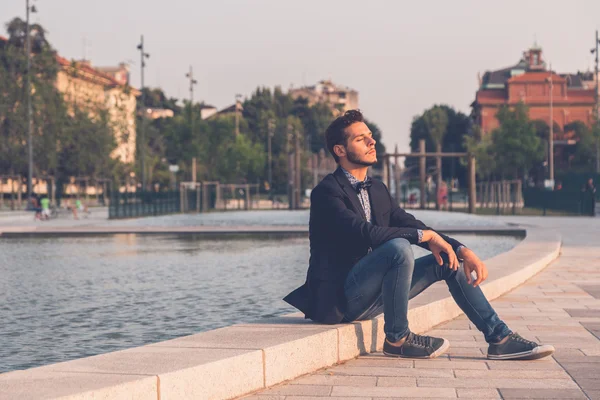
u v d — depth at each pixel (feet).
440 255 19.74
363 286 19.94
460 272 20.24
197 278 48.57
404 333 20.54
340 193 19.85
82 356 26.00
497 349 20.45
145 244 80.18
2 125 203.82
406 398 16.84
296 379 18.75
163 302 38.22
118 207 137.69
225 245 77.41
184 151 254.06
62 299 39.81
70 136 211.82
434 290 29.53
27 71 181.37
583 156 294.25
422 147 162.91
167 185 301.63
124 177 246.88
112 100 317.22
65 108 211.20
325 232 20.13
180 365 16.07
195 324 31.86
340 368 19.83
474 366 19.84
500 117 246.27
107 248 75.05
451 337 24.12
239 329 20.33
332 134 20.30
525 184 244.42
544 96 366.43
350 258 20.33
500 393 17.19
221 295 40.45
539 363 20.18
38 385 14.34
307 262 58.39
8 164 204.95
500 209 161.48
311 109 518.78
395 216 20.71
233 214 147.95
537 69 374.63
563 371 19.26
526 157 243.81
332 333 20.06
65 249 74.18
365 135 20.16
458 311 28.68
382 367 19.84
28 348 27.40
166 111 500.74
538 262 44.57
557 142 346.95
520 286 38.34
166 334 29.81
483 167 281.74
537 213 147.43
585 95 365.61
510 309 30.63
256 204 214.90
